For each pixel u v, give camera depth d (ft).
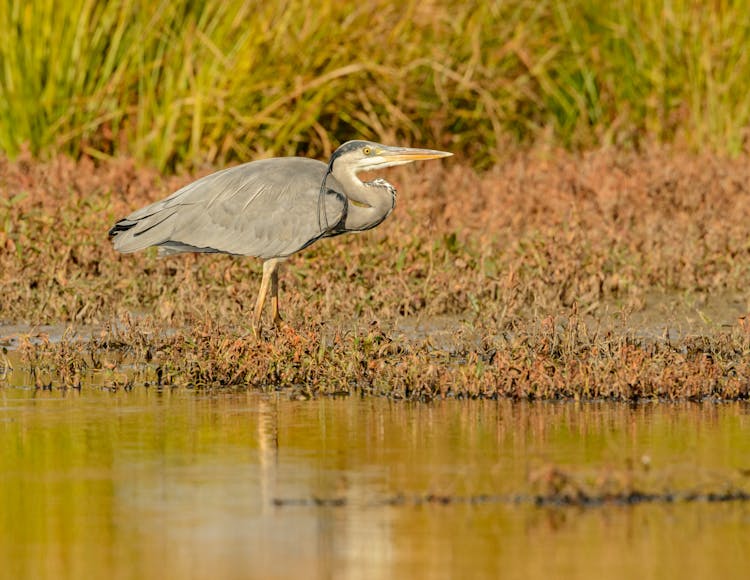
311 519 24.27
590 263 50.19
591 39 72.18
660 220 55.36
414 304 47.01
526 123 71.72
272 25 65.46
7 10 63.16
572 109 72.74
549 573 21.48
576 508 25.21
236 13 64.80
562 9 72.84
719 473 27.48
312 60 65.72
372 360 37.40
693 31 70.38
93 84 64.23
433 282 47.88
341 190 42.14
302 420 32.76
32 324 45.42
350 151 42.47
